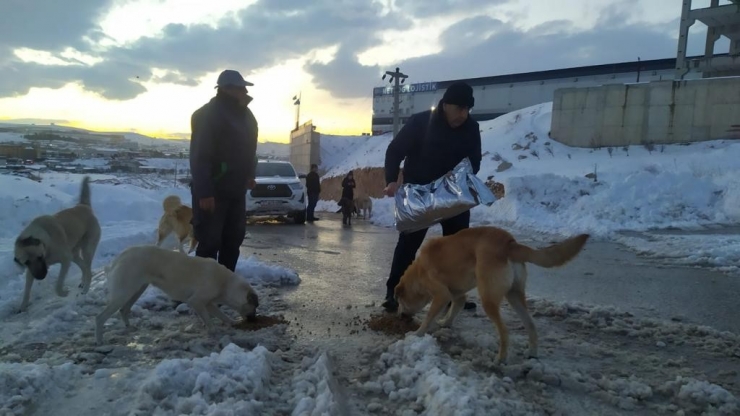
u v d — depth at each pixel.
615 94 20.48
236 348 3.62
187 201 16.27
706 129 18.98
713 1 23.98
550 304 5.52
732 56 22.91
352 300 5.78
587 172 16.94
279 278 6.57
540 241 10.74
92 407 2.97
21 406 2.90
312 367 3.60
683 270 7.63
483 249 4.06
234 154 5.29
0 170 17.44
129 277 4.24
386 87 49.12
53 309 4.97
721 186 14.01
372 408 3.14
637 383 3.51
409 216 4.93
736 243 9.29
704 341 4.50
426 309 5.41
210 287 4.40
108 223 11.25
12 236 8.52
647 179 14.09
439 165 5.12
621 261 8.36
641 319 5.09
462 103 4.87
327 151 46.25
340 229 13.79
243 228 5.71
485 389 3.20
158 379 3.07
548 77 39.31
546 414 3.10
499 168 19.70
